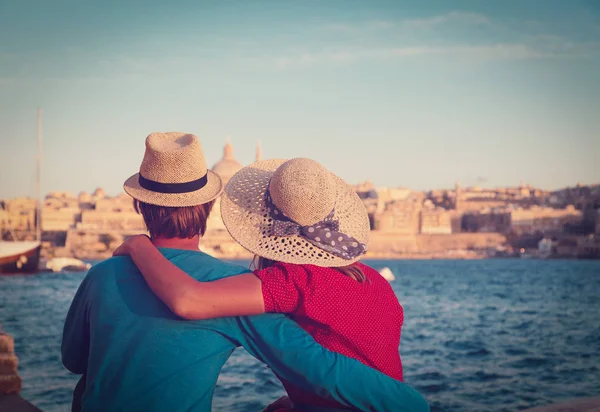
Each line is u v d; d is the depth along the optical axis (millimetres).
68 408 11609
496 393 12867
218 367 2553
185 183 2717
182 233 2762
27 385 13773
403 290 63781
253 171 2975
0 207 184000
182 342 2486
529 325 28766
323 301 2533
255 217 2773
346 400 2486
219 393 12688
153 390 2443
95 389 2484
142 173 2762
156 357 2463
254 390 12891
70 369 2857
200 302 2441
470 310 39344
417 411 2543
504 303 45906
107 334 2518
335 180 2969
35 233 182500
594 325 28922
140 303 2553
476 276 98375
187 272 2629
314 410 2633
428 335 24375
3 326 28438
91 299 2617
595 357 17734
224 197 2871
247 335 2541
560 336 23922
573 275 102125
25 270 85500
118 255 2736
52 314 35625
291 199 2600
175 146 2729
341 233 2637
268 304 2521
